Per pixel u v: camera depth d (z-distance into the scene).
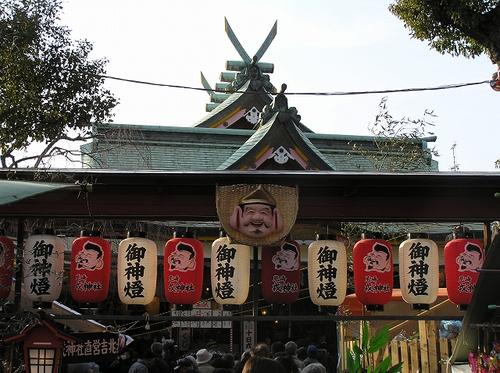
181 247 10.12
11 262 9.95
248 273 10.38
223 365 9.59
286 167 19.16
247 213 9.77
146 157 21.97
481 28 13.52
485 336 7.16
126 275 10.05
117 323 19.34
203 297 20.41
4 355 8.78
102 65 14.84
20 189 7.53
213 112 27.16
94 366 10.41
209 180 9.96
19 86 13.66
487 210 10.43
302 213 10.38
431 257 10.30
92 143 18.77
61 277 9.99
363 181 9.97
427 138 22.31
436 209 10.45
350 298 15.30
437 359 10.65
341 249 10.38
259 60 27.73
